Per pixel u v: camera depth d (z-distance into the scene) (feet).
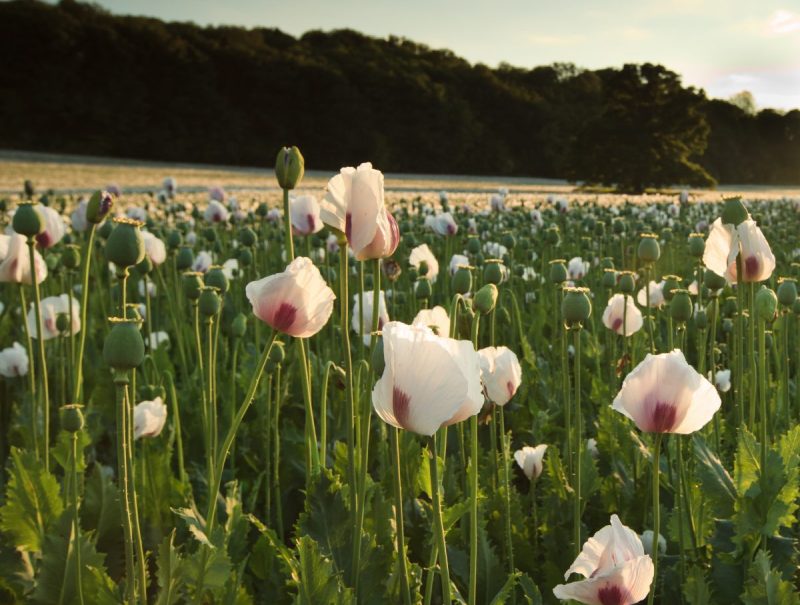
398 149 337.93
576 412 8.38
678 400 6.44
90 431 13.08
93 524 8.97
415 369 5.49
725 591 8.32
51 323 13.01
